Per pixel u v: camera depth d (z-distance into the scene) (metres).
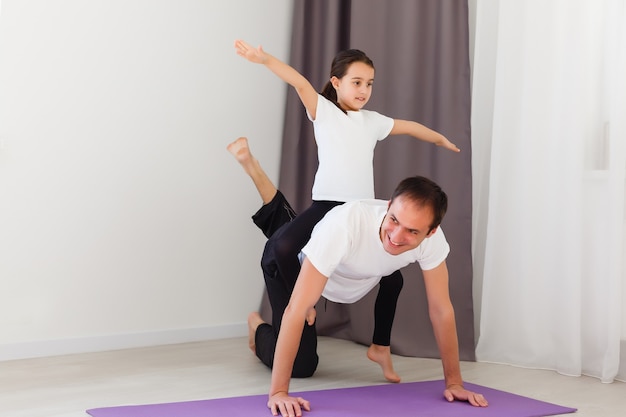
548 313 2.84
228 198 3.39
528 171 2.89
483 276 3.05
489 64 3.11
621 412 2.21
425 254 2.19
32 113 2.80
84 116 2.93
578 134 2.73
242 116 3.45
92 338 2.94
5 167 2.73
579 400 2.36
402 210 1.94
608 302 2.65
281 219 2.92
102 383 2.38
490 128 3.10
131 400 2.16
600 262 2.74
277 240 2.51
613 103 2.64
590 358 2.75
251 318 2.86
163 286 3.17
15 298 2.76
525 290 2.88
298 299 2.04
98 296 2.98
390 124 2.74
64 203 2.88
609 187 2.66
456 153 3.11
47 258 2.84
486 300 2.97
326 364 2.85
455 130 3.12
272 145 3.57
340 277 2.32
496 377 2.69
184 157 3.24
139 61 3.09
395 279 2.53
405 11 3.26
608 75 2.76
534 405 2.23
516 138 2.96
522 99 2.93
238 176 3.43
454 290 3.05
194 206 3.27
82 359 2.77
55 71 2.85
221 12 3.36
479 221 3.14
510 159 2.96
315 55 3.60
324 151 2.62
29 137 2.79
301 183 3.59
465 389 2.39
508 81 2.96
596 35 2.77
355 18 3.38
